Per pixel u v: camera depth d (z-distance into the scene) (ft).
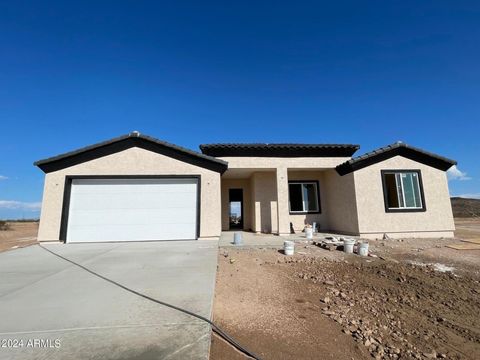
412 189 43.37
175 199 40.83
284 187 47.39
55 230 37.68
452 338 13.84
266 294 17.65
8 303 14.47
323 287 20.10
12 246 37.58
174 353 9.53
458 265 27.14
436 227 42.70
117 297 15.35
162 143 40.75
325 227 52.34
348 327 13.71
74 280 18.94
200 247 33.19
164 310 13.46
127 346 10.01
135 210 39.96
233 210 74.95
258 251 31.60
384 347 12.30
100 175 39.86
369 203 42.19
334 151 48.88
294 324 13.58
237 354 10.46
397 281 22.54
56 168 39.27
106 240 38.73
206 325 11.85
